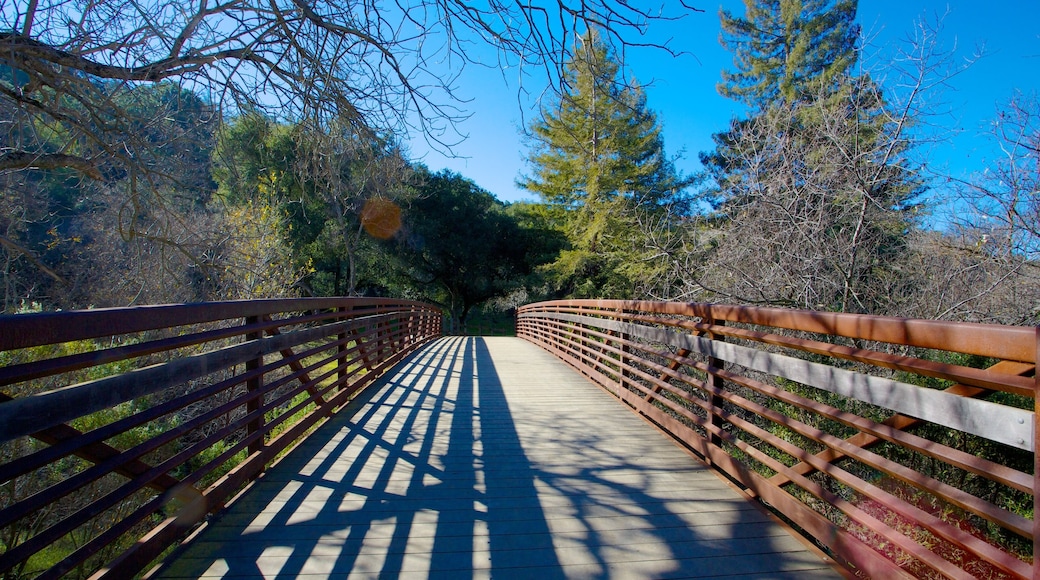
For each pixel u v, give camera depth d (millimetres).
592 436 4320
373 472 3432
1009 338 1542
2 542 3994
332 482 3244
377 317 7012
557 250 26625
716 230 8266
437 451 3893
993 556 1604
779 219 6676
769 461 2875
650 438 4270
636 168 18547
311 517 2746
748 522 2727
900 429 2109
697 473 3445
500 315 33688
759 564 2316
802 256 6367
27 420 1624
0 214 5512
